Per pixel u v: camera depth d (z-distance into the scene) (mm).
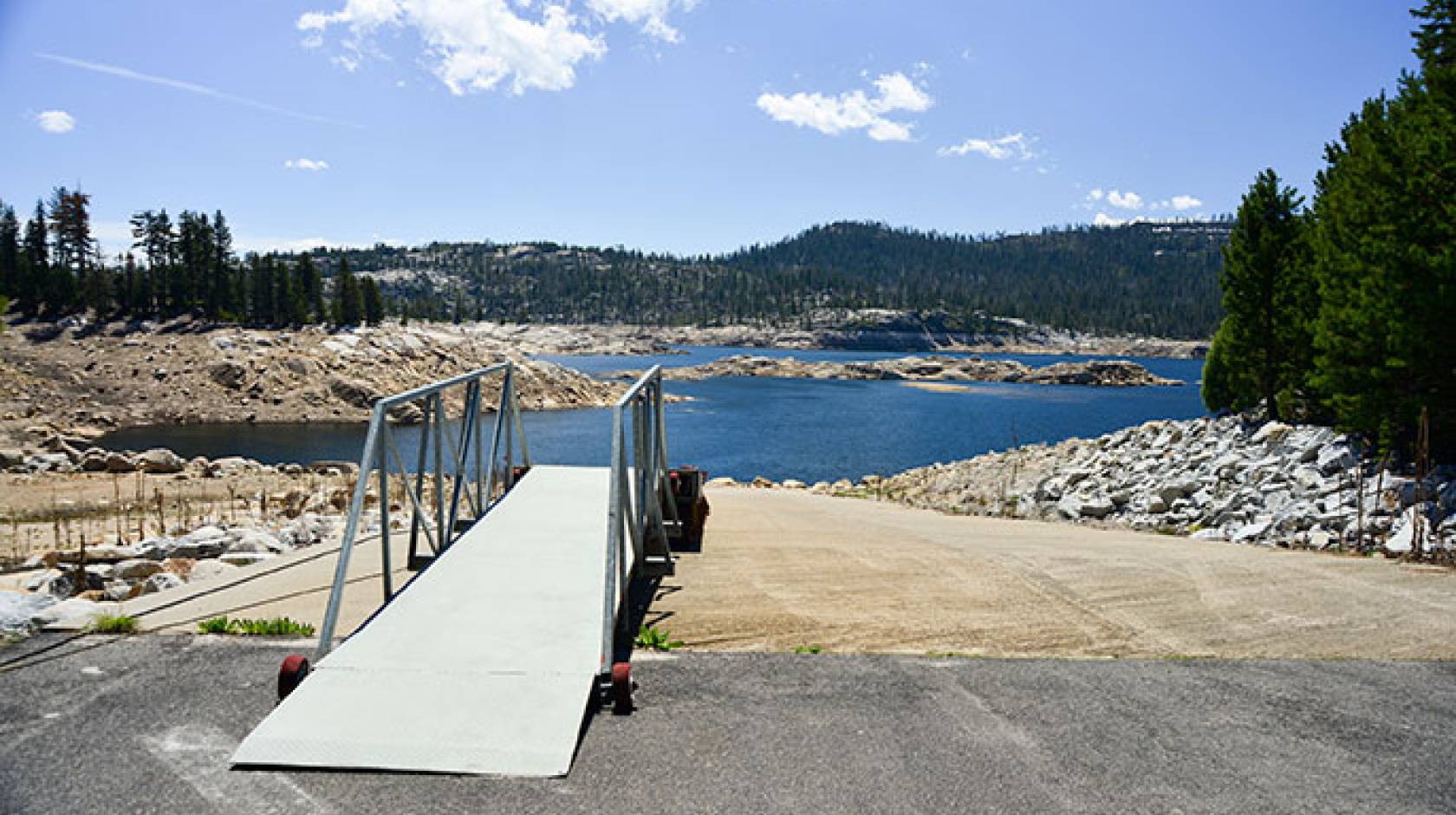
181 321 89875
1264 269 20453
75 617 6914
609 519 6348
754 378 132000
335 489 21656
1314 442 15969
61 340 77938
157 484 25234
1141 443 22312
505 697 5078
